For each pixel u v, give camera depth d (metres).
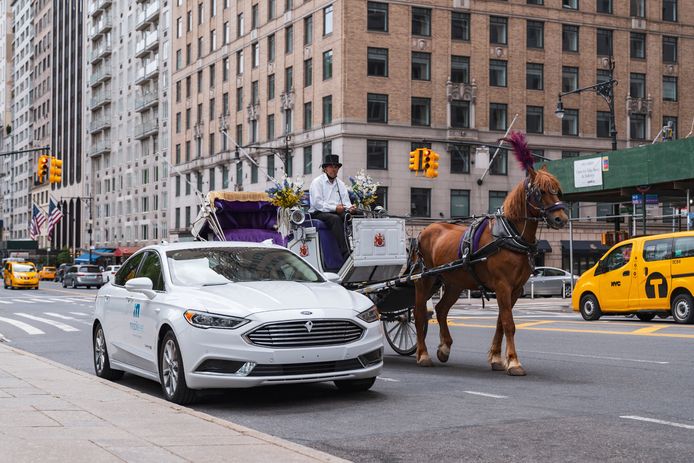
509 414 7.40
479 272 10.21
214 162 69.38
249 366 7.56
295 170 57.25
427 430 6.76
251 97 63.84
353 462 5.68
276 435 6.66
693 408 7.58
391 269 11.97
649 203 28.50
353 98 52.09
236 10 66.19
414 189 53.62
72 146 109.88
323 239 11.77
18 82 141.62
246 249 9.44
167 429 6.31
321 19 54.50
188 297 8.19
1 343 14.81
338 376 7.87
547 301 35.00
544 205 9.55
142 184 86.31
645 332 15.94
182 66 76.44
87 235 103.19
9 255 113.19
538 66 57.12
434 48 54.28
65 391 8.29
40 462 5.09
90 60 102.31
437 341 15.14
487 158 48.59
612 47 59.12
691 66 61.25
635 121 59.53
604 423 6.90
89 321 23.05
